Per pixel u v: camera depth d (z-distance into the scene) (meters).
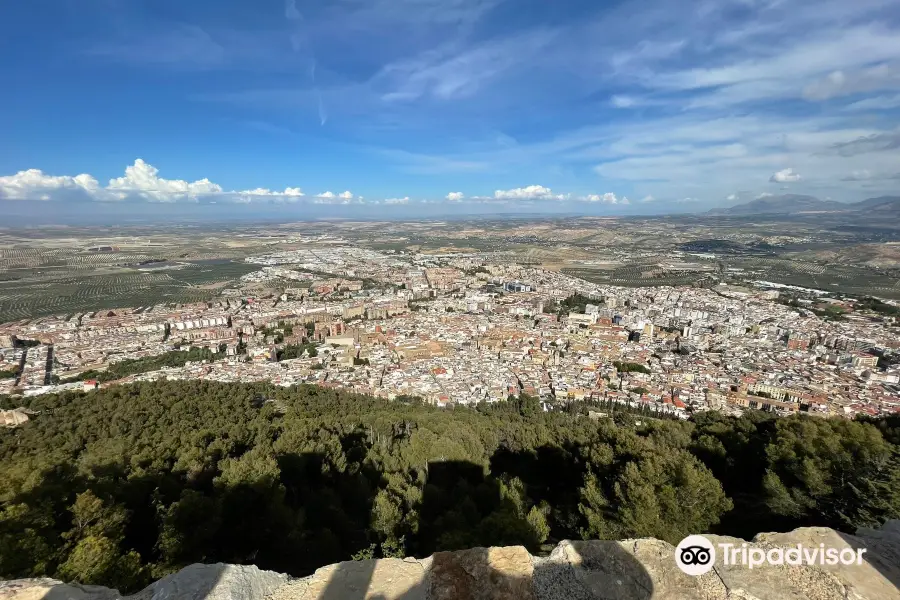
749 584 11.77
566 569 12.32
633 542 13.42
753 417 58.59
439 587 11.74
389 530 32.34
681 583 11.86
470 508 35.03
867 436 32.22
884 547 13.36
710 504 28.14
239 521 33.09
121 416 66.19
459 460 45.94
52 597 11.72
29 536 22.55
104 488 32.88
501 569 12.30
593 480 32.72
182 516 29.70
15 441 58.88
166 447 48.69
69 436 58.94
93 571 21.42
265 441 50.03
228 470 37.38
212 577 12.22
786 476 32.38
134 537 30.66
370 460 47.38
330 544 30.67
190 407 71.56
